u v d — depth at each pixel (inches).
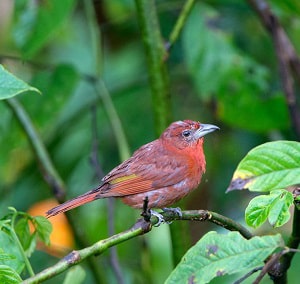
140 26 402.6
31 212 523.5
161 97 403.9
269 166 258.1
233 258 242.2
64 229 500.4
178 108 559.5
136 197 399.2
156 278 445.7
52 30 439.2
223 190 529.0
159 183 398.9
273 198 249.0
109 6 545.0
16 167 533.0
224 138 552.7
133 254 515.8
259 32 547.2
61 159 536.1
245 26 546.6
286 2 477.4
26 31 438.3
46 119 467.8
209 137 552.7
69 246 498.9
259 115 478.6
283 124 481.4
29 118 436.8
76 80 462.3
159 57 402.0
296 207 267.1
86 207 510.9
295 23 524.4
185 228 390.9
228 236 245.8
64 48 583.2
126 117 534.6
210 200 544.4
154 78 402.6
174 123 424.8
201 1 508.4
